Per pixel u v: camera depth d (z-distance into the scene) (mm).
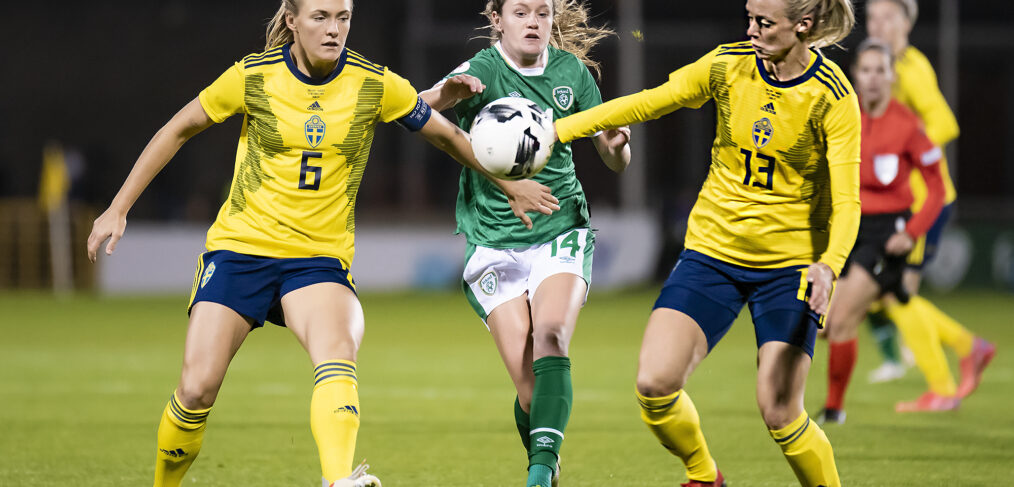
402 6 116000
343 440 14859
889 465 21688
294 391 33219
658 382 16156
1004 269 84500
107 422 27281
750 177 16312
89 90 117625
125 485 19719
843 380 27125
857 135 15664
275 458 22594
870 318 35875
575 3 20172
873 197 27656
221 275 16016
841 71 15797
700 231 16984
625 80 92875
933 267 83375
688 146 103562
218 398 31641
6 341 49000
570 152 18953
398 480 20375
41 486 19609
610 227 85812
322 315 15641
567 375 17328
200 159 110562
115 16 118062
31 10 116938
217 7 119375
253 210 16234
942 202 28297
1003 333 52219
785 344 15984
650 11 111875
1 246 86938
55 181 84938
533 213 18656
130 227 91062
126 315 63406
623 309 68188
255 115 16094
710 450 23594
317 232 16234
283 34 16875
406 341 49531
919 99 31328
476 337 51219
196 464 21938
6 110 116562
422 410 29562
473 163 17219
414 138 104562
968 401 31438
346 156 16250
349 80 16141
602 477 20734
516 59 18953
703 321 16438
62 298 78688
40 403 30656
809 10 15078
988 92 115500
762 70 15781
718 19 111938
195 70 119125
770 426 16094
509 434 25688
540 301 18031
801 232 16375
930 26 115625
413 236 86375
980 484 19875
